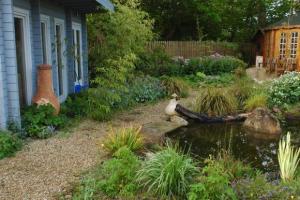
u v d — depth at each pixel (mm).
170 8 21500
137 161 4473
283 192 3906
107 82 8492
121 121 7930
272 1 24250
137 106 9766
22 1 6605
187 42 18797
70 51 9531
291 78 9922
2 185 4262
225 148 6660
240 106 9727
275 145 6945
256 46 22000
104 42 11914
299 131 8008
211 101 9273
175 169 4090
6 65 5906
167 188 4023
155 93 10867
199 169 4453
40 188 4219
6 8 5723
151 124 7754
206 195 3719
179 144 6867
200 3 21297
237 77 14930
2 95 5809
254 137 7504
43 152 5477
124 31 11719
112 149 5504
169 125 7793
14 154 5301
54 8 8406
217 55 17703
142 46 13391
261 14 23812
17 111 6039
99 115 7781
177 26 22812
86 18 12297
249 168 5117
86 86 11070
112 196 4008
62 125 6836
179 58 16422
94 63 11906
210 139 7316
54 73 8273
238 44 21062
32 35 7133
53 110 6766
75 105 8156
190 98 11250
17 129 6008
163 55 15898
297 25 17594
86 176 4543
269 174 4922
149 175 4160
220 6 22438
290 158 4859
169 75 15148
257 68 18484
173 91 11391
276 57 18422
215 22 22344
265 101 9461
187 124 8305
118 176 4168
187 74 15711
